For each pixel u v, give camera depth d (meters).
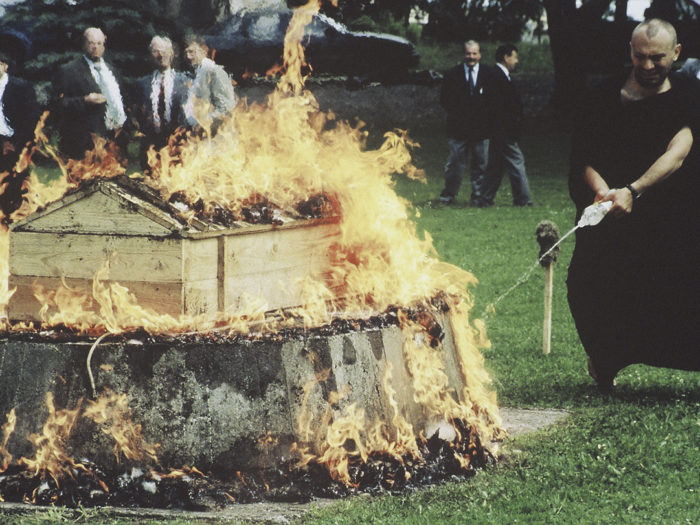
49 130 20.44
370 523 4.93
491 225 16.55
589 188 7.28
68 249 5.67
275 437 5.34
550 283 8.73
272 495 5.29
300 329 5.53
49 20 21.81
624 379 7.93
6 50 21.61
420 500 5.29
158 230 5.51
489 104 18.59
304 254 6.16
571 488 5.42
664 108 7.07
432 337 6.03
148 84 11.71
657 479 5.56
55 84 13.55
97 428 5.35
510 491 5.38
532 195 20.27
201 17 20.64
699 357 7.20
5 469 5.41
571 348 8.98
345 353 5.50
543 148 27.16
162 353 5.33
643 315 7.23
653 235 7.14
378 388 5.62
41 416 5.39
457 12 33.56
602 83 7.30
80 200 5.64
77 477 5.32
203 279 5.59
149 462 5.32
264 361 5.34
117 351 5.35
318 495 5.34
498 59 18.77
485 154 18.77
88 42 13.38
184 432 5.31
